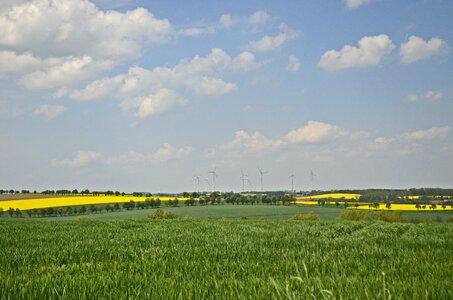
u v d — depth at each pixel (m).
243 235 19.59
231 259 10.34
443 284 5.40
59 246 14.43
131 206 112.06
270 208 108.94
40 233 21.80
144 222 33.31
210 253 11.56
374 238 16.31
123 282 6.59
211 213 98.38
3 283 6.46
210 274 7.67
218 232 21.81
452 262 8.05
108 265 9.21
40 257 11.20
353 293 5.02
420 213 91.06
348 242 14.37
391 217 54.84
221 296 5.36
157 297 5.43
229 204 124.44
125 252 12.27
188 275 7.42
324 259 9.20
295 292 5.18
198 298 5.36
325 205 117.50
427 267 7.54
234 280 6.32
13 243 16.08
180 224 30.38
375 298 4.80
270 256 10.73
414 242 14.32
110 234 20.66
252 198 128.25
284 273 7.61
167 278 6.98
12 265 9.73
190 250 12.49
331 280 6.02
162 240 17.00
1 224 30.31
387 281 6.02
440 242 14.30
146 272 7.97
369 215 54.75
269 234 20.02
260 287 5.70
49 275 7.36
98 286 6.35
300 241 15.29
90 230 24.34
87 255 11.67
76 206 103.12
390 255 10.12
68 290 6.05
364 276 6.64
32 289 6.02
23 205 104.88
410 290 5.12
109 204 110.25
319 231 20.80
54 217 93.44
